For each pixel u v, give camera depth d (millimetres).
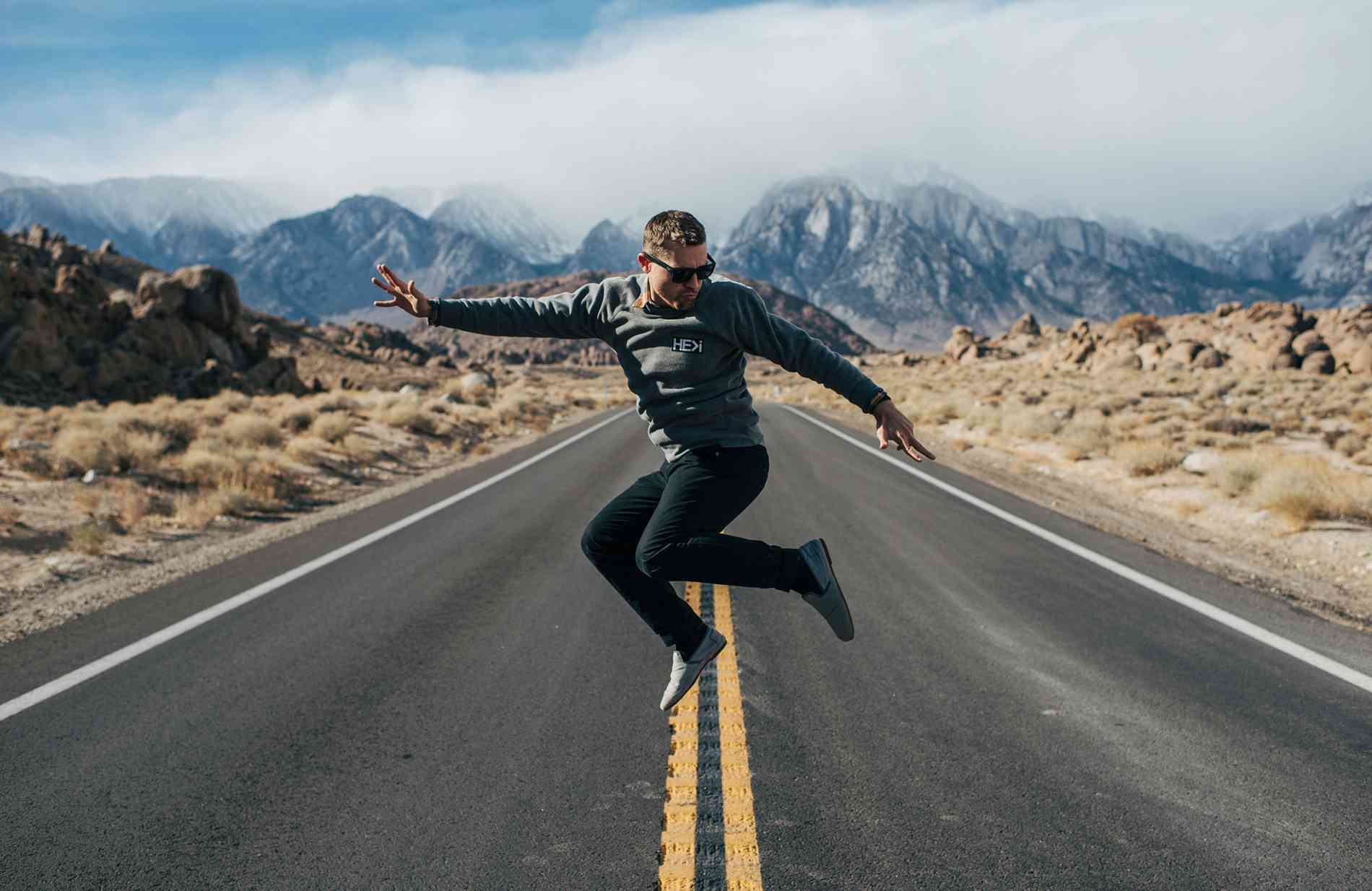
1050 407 26109
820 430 23828
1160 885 2789
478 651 5219
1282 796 3418
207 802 3346
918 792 3412
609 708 4293
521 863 2893
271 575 7254
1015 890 2742
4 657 5129
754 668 4887
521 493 12016
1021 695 4512
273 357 35375
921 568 7539
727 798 3352
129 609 6207
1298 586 7375
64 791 3443
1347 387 33656
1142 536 9469
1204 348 56500
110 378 26422
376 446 17328
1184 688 4641
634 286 2920
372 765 3654
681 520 2809
